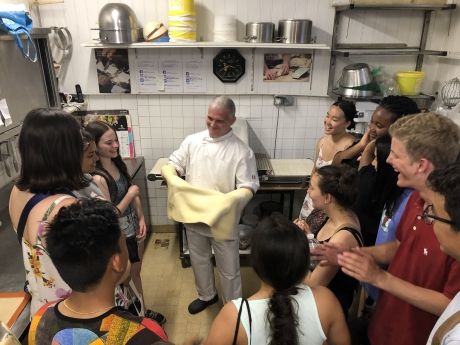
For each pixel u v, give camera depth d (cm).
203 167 230
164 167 246
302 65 301
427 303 110
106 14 261
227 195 220
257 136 327
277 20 289
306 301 102
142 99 313
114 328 82
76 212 85
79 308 85
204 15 288
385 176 158
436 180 89
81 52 296
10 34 193
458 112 248
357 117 274
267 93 310
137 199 223
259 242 103
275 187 292
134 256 220
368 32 297
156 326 87
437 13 288
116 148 202
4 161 219
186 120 321
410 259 125
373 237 172
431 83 305
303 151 332
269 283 104
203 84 307
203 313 260
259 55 298
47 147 115
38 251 114
